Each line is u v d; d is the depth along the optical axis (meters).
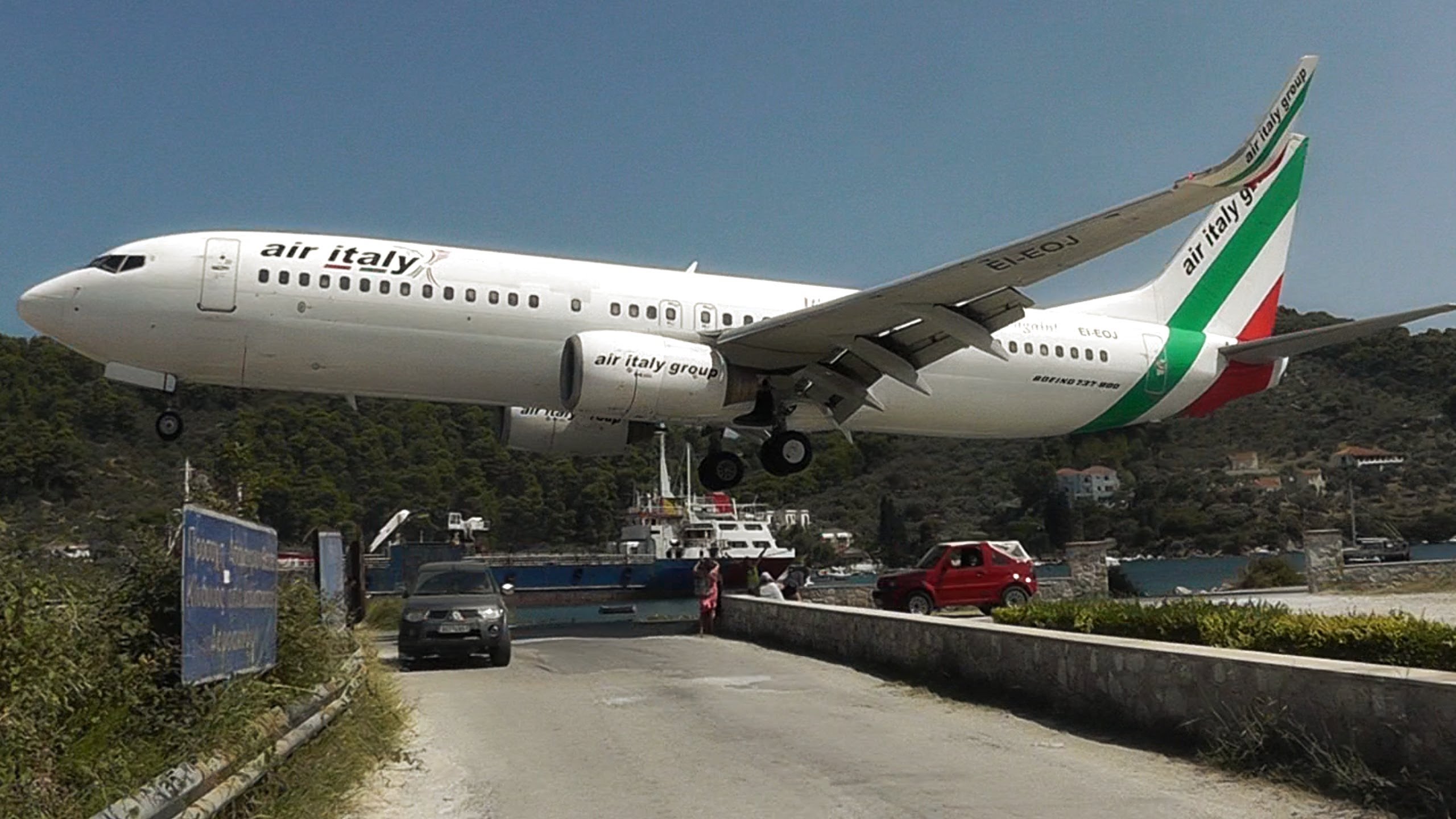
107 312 18.91
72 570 6.62
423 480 74.50
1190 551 71.62
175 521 7.58
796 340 21.03
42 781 4.66
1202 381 26.73
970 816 6.79
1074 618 13.09
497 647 16.83
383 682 12.88
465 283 20.44
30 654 5.07
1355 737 7.07
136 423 52.22
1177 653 8.87
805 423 23.92
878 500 89.62
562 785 8.11
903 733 9.92
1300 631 10.15
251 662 7.45
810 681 14.05
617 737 10.14
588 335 20.20
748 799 7.48
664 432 24.83
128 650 6.48
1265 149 16.50
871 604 28.69
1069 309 26.22
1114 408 25.97
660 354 20.39
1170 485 79.50
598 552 67.31
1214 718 8.39
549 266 21.36
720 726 10.58
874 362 21.14
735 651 18.83
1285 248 28.38
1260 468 80.00
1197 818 6.62
